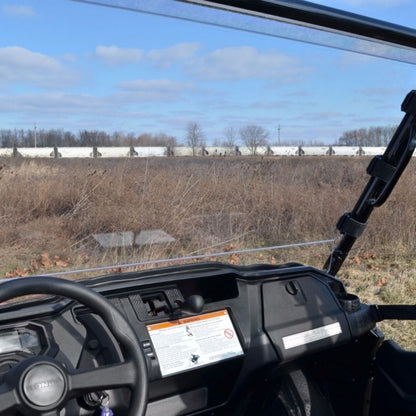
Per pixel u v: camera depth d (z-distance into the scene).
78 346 1.43
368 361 2.00
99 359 1.45
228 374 1.73
